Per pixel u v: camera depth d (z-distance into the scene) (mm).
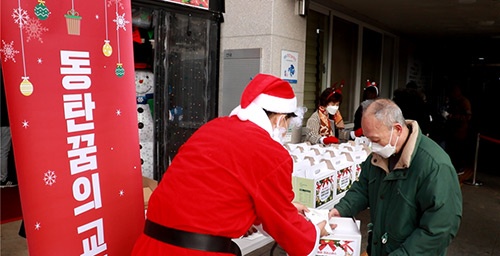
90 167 1361
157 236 1339
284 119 1573
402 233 1613
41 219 1219
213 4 3895
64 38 1250
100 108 1391
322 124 3729
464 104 6977
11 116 1129
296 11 4066
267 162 1326
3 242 3178
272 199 1343
